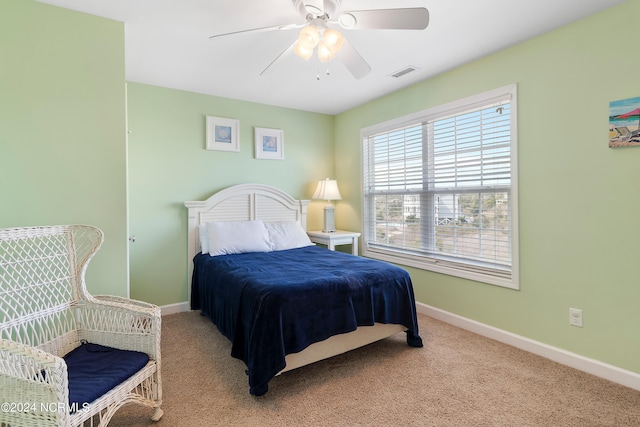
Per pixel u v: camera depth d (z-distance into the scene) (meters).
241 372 2.09
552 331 2.22
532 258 2.32
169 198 3.24
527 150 2.32
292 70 2.80
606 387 1.88
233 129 3.59
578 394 1.82
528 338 2.35
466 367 2.12
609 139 1.92
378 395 1.83
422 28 1.64
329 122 4.32
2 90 1.71
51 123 1.83
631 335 1.87
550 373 2.04
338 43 1.66
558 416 1.63
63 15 1.86
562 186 2.14
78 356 1.54
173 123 3.26
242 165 3.67
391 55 2.53
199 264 3.05
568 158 2.11
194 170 3.38
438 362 2.20
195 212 3.34
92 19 1.94
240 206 3.61
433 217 3.10
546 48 2.20
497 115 2.54
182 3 1.85
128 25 2.07
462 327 2.79
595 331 2.01
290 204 3.94
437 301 3.04
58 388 1.10
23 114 1.76
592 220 2.01
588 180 2.02
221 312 2.36
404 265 3.37
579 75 2.04
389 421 1.62
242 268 2.42
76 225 1.75
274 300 1.83
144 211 3.11
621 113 1.87
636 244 1.84
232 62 2.64
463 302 2.80
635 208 1.84
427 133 3.13
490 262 2.62
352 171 4.07
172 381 1.98
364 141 3.87
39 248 1.66
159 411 1.61
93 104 1.94
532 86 2.28
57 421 1.10
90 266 1.95
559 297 2.18
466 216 2.80
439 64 2.70
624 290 1.89
